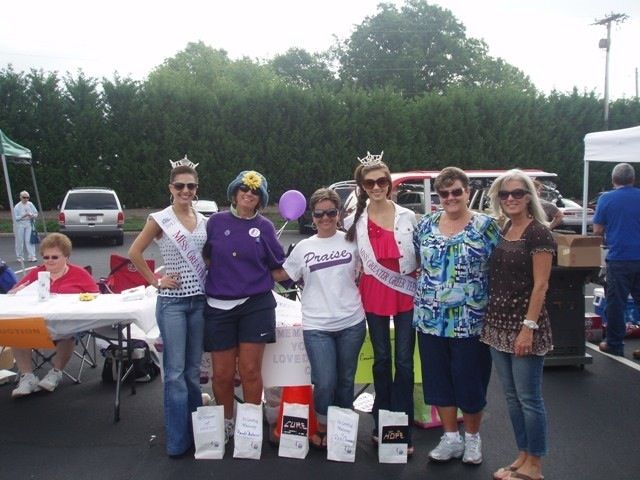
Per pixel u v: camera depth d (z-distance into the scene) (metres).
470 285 3.57
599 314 7.15
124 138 24.23
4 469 3.85
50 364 6.05
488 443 4.19
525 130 27.41
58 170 23.61
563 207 17.08
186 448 4.04
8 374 5.57
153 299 4.86
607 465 3.86
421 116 26.69
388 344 3.93
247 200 3.89
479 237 3.55
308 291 3.93
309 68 55.38
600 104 28.09
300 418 3.98
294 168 25.69
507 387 3.54
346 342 3.90
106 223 17.75
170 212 3.95
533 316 3.33
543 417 3.45
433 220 3.72
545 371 5.77
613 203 6.05
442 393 3.80
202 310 4.04
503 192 3.43
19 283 5.72
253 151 25.44
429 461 3.92
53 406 4.95
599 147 7.66
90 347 6.70
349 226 3.96
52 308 4.55
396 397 3.94
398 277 3.82
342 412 3.93
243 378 3.99
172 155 24.59
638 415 4.69
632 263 6.05
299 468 3.84
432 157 26.61
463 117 26.84
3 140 12.66
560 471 3.78
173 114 24.64
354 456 3.92
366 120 26.17
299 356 4.18
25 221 14.32
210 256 3.98
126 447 4.16
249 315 3.93
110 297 4.99
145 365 5.48
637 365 5.95
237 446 3.97
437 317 3.62
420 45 46.38
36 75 23.50
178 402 3.97
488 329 3.51
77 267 5.55
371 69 45.91
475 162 26.89
